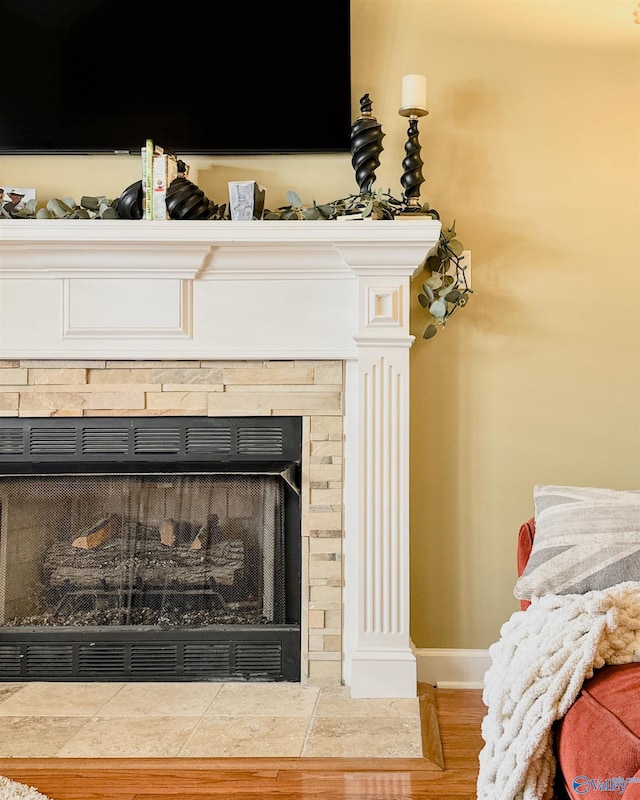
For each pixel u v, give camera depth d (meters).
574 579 2.01
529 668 1.68
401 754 2.34
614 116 3.00
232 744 2.40
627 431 3.00
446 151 3.01
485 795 1.65
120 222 2.71
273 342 2.86
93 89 3.00
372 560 2.81
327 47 2.98
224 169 3.04
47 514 2.96
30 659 2.94
